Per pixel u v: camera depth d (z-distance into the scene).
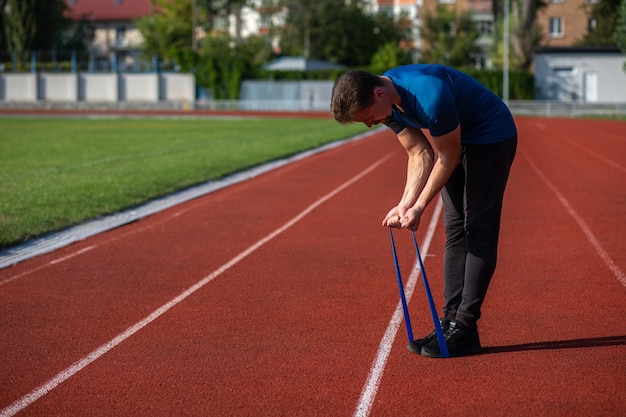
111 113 49.59
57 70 60.53
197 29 74.75
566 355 4.44
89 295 6.11
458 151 4.08
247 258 7.43
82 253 7.76
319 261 7.23
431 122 3.96
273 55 73.69
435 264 6.98
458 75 4.24
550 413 3.63
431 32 64.94
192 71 57.81
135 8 80.62
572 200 10.98
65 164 16.89
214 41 67.56
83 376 4.26
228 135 27.48
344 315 5.39
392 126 4.42
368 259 7.29
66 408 3.81
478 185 4.31
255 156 18.47
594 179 13.59
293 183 13.61
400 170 15.64
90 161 17.56
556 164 16.52
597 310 5.41
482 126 4.23
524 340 4.75
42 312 5.62
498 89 52.94
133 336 5.00
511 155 4.36
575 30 65.31
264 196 11.95
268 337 4.91
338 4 71.00
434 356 4.43
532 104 47.25
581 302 5.63
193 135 27.62
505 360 4.38
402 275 6.59
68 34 76.12
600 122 37.78
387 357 4.48
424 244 7.94
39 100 59.91
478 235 4.38
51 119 42.12
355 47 72.56
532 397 3.82
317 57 72.44
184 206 10.99
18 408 3.82
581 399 3.79
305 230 8.93
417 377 4.13
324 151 20.73
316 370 4.27
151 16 73.38
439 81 3.97
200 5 74.56
